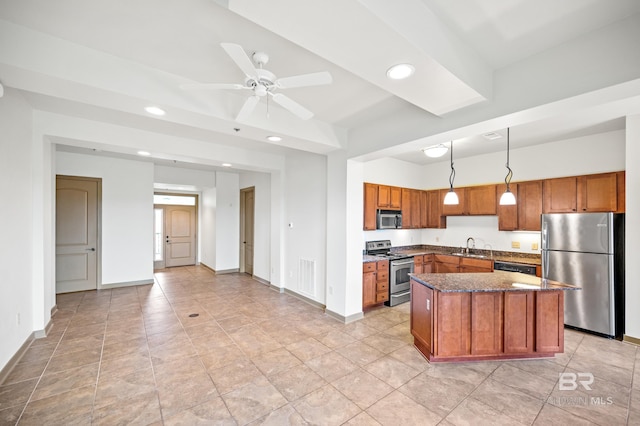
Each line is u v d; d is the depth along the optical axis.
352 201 3.98
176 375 2.57
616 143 3.76
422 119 2.92
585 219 3.54
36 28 1.85
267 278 6.04
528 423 1.99
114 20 1.76
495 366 2.76
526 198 4.53
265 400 2.23
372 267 4.45
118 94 2.21
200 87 1.94
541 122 3.44
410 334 3.52
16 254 2.75
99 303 4.64
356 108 3.12
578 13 1.69
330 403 2.20
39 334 3.28
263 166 5.22
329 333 3.53
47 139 3.41
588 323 3.50
